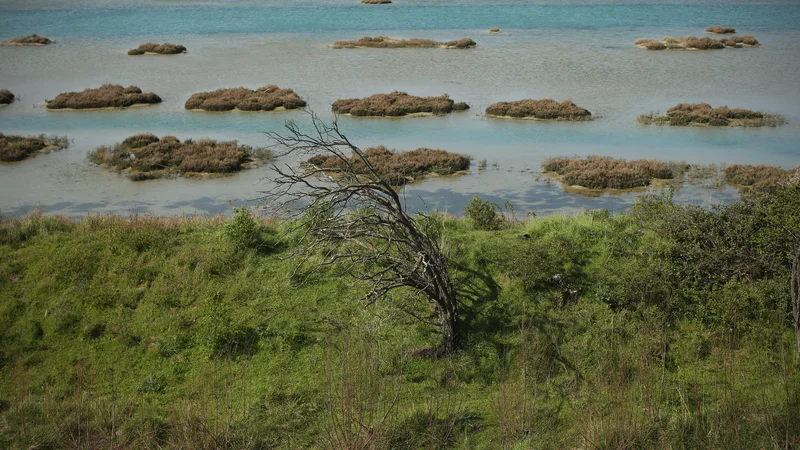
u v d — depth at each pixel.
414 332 16.11
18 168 37.50
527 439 12.62
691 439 12.05
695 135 43.47
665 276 16.48
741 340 14.98
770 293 15.52
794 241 16.16
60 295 17.83
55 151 40.88
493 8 114.75
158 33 91.50
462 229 20.58
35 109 52.78
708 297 15.91
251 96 53.28
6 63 71.25
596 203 31.41
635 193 32.81
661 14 105.50
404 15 107.12
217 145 40.16
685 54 71.88
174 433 13.23
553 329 15.95
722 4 116.88
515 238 19.05
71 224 22.02
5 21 103.50
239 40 85.06
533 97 54.59
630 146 41.19
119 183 34.94
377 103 50.22
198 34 90.38
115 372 15.67
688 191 32.72
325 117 49.03
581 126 46.09
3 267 18.80
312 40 84.31
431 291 15.00
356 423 12.91
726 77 60.53
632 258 17.66
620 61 68.31
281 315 16.86
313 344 16.03
